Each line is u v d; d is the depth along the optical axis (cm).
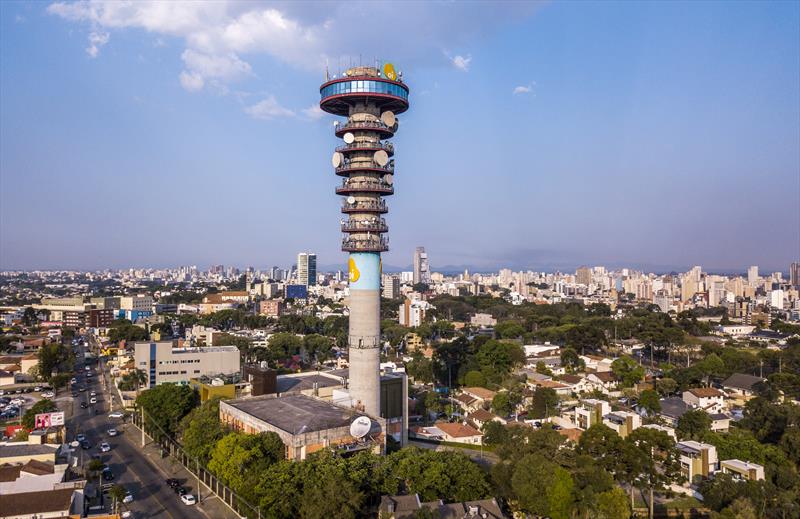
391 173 12188
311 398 12388
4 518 8669
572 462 10412
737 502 9231
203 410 12562
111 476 11675
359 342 11969
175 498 10519
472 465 9519
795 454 12381
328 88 11900
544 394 16612
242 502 9275
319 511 7806
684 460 11850
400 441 13362
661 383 19225
